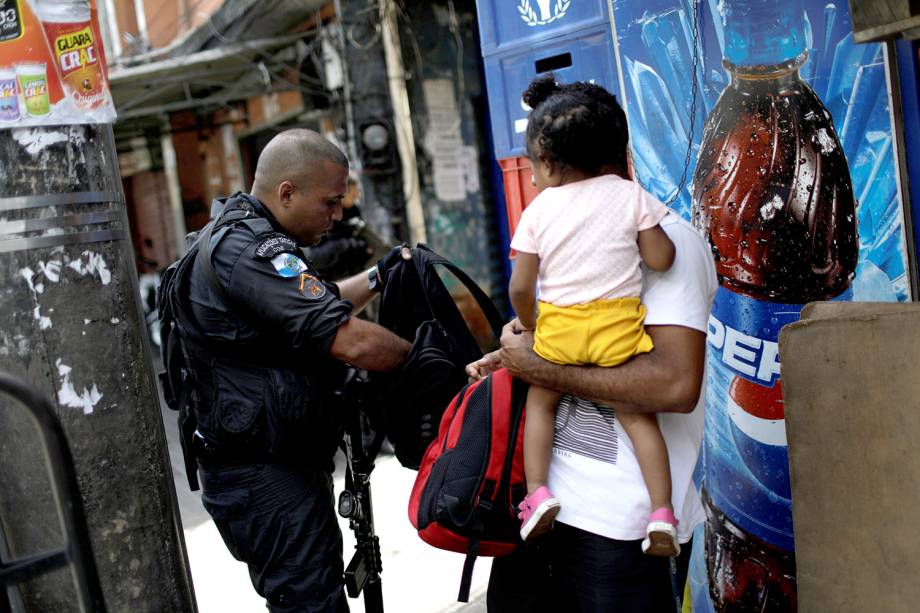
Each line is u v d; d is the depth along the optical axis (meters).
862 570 1.65
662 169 2.58
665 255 1.73
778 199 2.29
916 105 2.04
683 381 1.72
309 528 2.26
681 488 1.84
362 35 7.88
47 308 2.01
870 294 2.17
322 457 2.31
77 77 2.04
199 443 2.30
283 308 2.12
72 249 2.04
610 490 1.82
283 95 9.84
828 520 1.70
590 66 2.80
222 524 2.31
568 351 1.75
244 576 3.97
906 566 1.59
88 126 2.08
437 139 8.04
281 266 2.14
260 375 2.21
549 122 1.75
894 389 1.59
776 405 2.36
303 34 8.51
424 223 7.96
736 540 2.53
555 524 1.91
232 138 11.57
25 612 2.06
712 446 2.58
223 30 9.12
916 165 2.05
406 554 4.00
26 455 2.03
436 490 1.91
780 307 2.33
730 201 2.39
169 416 7.69
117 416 2.11
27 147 1.98
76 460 2.05
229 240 2.19
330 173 2.29
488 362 2.21
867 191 2.14
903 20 1.87
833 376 1.67
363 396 2.33
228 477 2.27
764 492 2.42
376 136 7.86
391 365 2.23
